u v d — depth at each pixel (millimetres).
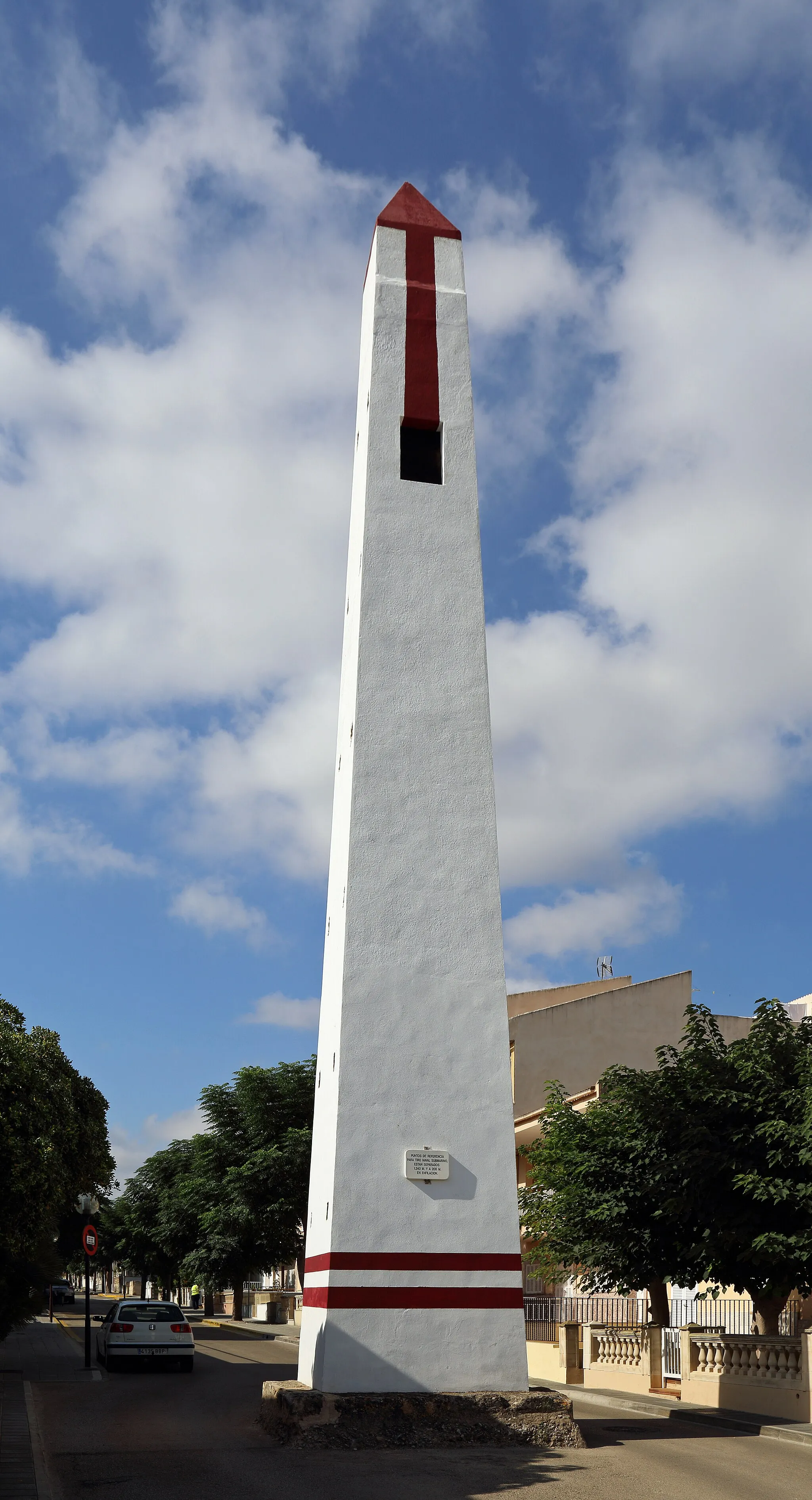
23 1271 30688
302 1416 17938
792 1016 43312
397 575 22688
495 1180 19953
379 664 22141
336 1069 20156
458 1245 19500
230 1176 47625
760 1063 22578
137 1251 74375
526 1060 42188
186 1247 56438
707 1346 24219
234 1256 47594
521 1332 19344
